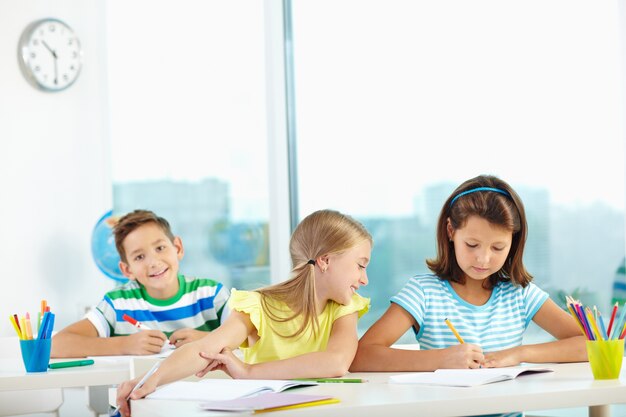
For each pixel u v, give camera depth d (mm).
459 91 3104
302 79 3605
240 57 3701
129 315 2768
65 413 3223
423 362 1732
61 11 3588
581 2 2732
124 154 3746
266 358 1872
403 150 3279
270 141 3617
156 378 1485
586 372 1598
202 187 3725
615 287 2654
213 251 3701
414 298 1998
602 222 2691
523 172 2916
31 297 3426
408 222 3268
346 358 1726
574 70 2762
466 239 1922
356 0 3418
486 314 2025
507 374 1483
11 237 3393
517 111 2926
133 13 3748
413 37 3246
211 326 2826
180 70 3740
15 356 2672
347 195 3457
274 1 3615
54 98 3555
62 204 3551
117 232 2844
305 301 1869
